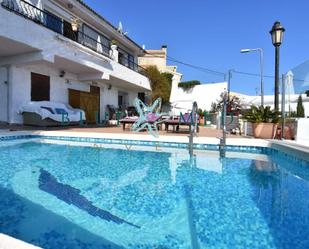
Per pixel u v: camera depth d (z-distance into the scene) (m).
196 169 5.54
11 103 11.34
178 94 27.36
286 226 2.87
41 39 10.36
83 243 2.48
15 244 1.63
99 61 14.47
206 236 2.65
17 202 3.50
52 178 4.73
